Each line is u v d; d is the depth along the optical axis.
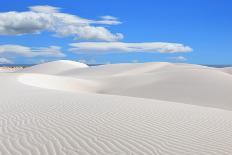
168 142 8.22
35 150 7.30
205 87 40.25
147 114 12.01
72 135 8.53
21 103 14.34
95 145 7.72
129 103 15.09
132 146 7.74
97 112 11.96
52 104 13.95
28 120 10.35
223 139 8.79
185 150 7.62
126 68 73.50
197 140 8.56
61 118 10.68
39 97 16.88
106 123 10.06
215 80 43.91
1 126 9.51
